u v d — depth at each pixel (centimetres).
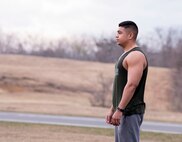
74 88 3838
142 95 571
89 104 3206
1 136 1187
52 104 2508
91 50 5350
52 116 1877
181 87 3441
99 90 3528
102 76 3856
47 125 1503
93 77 4044
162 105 3456
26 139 1149
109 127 1539
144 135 1371
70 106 2408
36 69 4175
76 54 5453
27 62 4362
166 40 4488
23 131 1307
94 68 4259
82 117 1891
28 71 4062
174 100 3344
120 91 570
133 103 563
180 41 4431
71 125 1555
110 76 3962
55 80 3944
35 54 5503
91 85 3888
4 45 5594
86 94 3741
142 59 559
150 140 1277
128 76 555
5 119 1677
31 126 1449
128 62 559
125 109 561
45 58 4569
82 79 4012
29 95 3600
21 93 3647
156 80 3803
